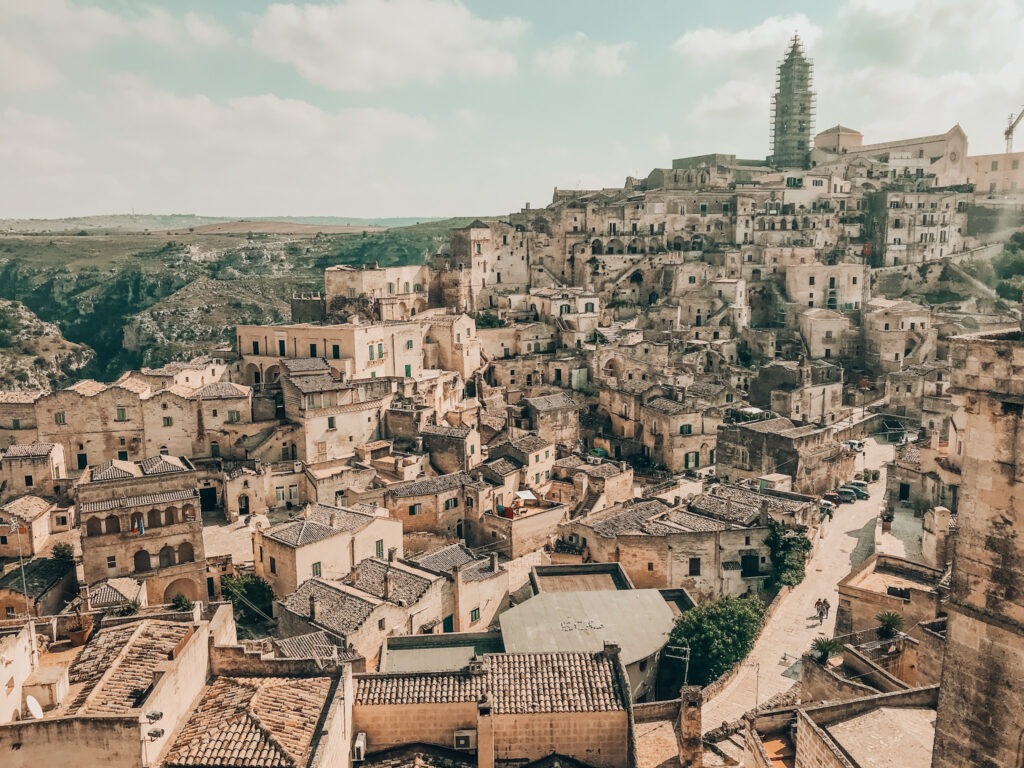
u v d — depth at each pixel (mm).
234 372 149000
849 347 179125
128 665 46906
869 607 70875
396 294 177250
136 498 90250
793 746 47031
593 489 117500
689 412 135750
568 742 50344
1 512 107000
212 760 41719
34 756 39656
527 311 187125
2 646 42125
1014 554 28906
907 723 42062
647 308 190375
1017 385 28188
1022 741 29125
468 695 50719
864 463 133875
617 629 73438
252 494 117000
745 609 75188
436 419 142750
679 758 51438
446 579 81438
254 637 84688
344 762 47250
